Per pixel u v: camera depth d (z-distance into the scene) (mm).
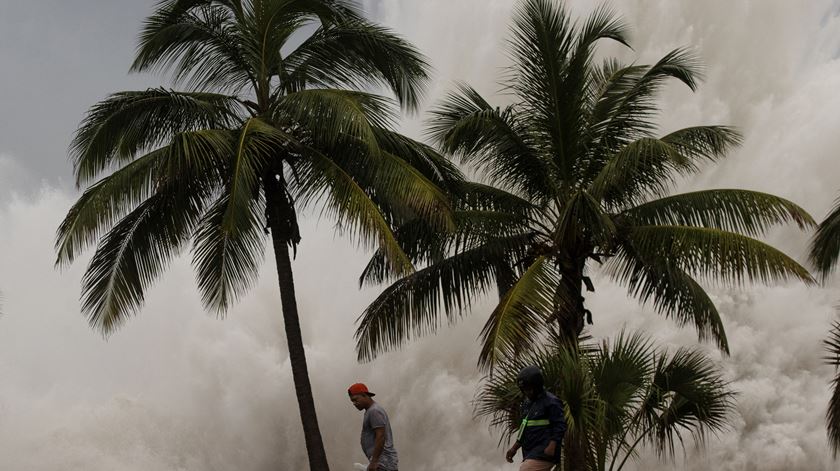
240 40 15578
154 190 14414
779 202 14664
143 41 15344
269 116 15172
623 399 11094
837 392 14656
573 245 15312
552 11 15555
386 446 9828
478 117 15219
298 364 15336
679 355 12031
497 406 11383
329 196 14359
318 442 15141
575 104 15641
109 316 15516
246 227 14320
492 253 15719
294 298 15562
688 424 12352
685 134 15656
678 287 15664
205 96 15578
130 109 14570
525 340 12758
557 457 8211
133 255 15641
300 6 15430
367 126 13367
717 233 14367
